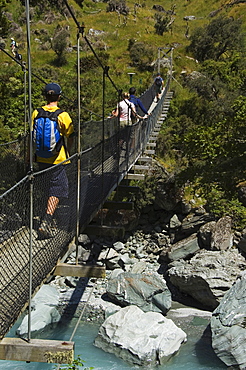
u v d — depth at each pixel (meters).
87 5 46.72
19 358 3.29
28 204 3.82
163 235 14.98
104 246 14.19
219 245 12.48
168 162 18.64
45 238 4.27
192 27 48.03
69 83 25.08
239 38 36.72
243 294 9.36
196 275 10.96
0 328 3.14
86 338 9.01
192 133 15.45
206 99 26.02
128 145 9.27
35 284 3.87
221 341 8.48
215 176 14.53
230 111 23.25
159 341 8.54
